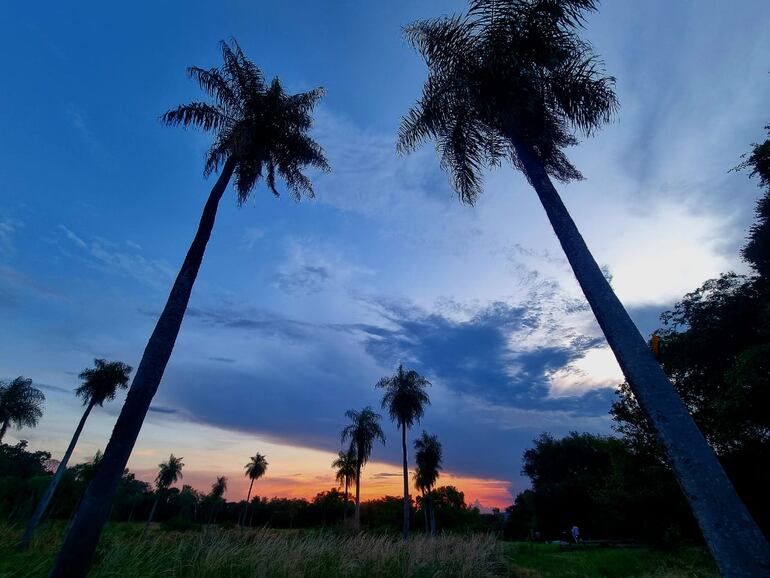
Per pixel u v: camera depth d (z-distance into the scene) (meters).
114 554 6.62
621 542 24.52
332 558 8.98
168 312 8.73
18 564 6.51
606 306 6.41
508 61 8.59
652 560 18.81
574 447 54.28
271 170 13.75
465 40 9.23
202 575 6.89
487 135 10.42
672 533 20.48
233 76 12.60
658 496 22.03
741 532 4.33
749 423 16.98
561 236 7.42
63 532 8.14
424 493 58.12
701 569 16.34
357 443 43.53
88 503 6.66
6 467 60.34
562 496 46.94
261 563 7.47
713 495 4.62
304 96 13.78
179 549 7.53
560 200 7.85
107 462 7.05
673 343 21.17
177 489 79.19
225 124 12.66
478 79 9.13
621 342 6.05
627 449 24.20
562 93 9.18
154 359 8.16
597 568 17.86
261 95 12.76
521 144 8.74
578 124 9.38
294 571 7.72
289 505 69.69
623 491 24.09
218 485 74.69
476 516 71.81
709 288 20.02
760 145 14.52
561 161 10.16
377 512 69.56
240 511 74.31
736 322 18.58
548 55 8.48
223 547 7.85
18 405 37.97
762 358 14.10
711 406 18.27
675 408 5.32
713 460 4.86
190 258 9.52
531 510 53.41
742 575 4.12
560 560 19.03
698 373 20.89
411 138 10.59
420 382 38.22
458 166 10.68
